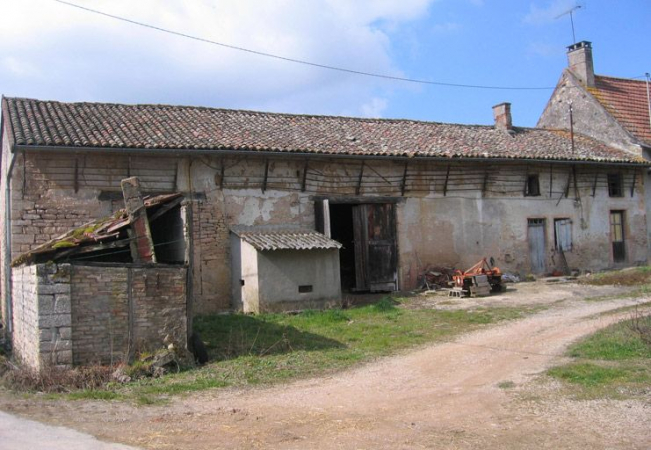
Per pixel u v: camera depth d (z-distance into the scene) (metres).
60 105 16.44
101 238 9.75
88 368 9.00
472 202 19.81
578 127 25.75
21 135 13.62
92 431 6.14
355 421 6.60
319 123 19.92
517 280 20.02
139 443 5.72
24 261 10.21
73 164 14.16
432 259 18.98
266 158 16.39
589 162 21.45
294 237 15.54
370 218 18.27
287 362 10.09
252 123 18.39
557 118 26.77
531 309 14.73
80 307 9.26
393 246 18.44
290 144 16.78
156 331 9.75
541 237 21.27
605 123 24.56
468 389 8.04
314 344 11.45
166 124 16.62
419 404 7.37
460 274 17.56
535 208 21.09
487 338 11.66
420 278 18.73
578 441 5.66
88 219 14.18
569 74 26.27
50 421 6.54
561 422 6.28
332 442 5.79
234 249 15.67
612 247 22.92
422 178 18.95
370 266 18.16
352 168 17.86
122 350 9.47
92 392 8.07
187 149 14.91
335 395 8.02
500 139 21.92
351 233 21.28
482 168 20.02
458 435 5.96
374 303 16.39
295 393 8.20
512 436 5.87
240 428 6.34
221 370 9.55
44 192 13.86
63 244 9.38
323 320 13.52
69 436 5.89
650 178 24.22
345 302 16.27
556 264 21.36
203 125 17.12
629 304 14.79
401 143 19.09
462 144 20.25
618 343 9.93
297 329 12.68
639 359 8.95
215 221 15.75
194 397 8.00
